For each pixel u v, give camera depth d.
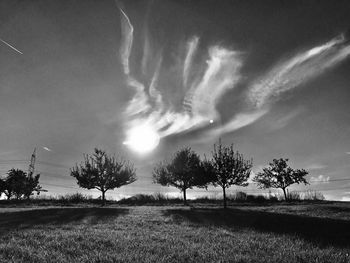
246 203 40.44
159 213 20.19
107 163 39.00
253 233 11.01
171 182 39.25
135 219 15.84
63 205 38.75
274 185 47.25
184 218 16.72
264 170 48.47
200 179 34.09
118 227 12.34
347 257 6.76
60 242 8.16
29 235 9.58
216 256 6.75
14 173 55.22
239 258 6.53
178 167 38.09
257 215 19.23
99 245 7.96
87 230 11.09
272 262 6.32
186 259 6.52
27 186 54.91
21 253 6.81
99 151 39.75
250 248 7.89
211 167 31.56
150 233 10.60
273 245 8.32
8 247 7.39
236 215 19.09
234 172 30.31
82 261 6.11
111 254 6.77
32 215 18.58
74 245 7.86
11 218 16.77
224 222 14.98
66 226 12.31
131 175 41.09
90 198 47.91
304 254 7.07
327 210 23.44
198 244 8.31
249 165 31.53
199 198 46.62
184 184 38.69
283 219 16.59
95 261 6.16
